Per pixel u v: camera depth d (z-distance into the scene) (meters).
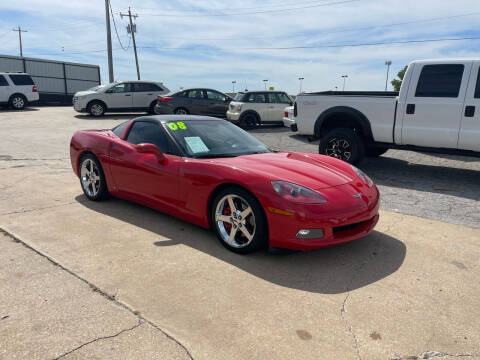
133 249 3.54
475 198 5.58
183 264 3.27
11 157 7.94
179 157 3.95
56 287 2.83
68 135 11.58
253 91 14.35
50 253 3.39
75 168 5.17
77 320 2.44
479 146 5.95
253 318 2.52
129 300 2.69
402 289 2.96
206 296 2.77
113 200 5.05
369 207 3.50
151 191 4.18
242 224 3.42
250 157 3.95
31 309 2.54
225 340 2.29
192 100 15.13
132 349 2.19
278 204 3.17
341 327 2.46
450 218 4.68
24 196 5.15
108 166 4.63
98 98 16.84
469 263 3.43
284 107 14.63
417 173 7.20
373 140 7.02
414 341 2.34
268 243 3.43
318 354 2.20
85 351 2.16
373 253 3.60
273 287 2.93
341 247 3.72
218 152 4.08
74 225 4.09
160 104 15.04
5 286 2.82
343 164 4.12
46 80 27.28
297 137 12.20
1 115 17.08
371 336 2.38
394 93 7.73
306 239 3.18
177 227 4.11
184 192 3.82
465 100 5.96
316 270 3.23
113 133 4.95
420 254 3.60
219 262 3.32
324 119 7.35
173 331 2.36
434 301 2.79
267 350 2.22
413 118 6.44
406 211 4.93
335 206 3.24
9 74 19.64
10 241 3.63
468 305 2.75
